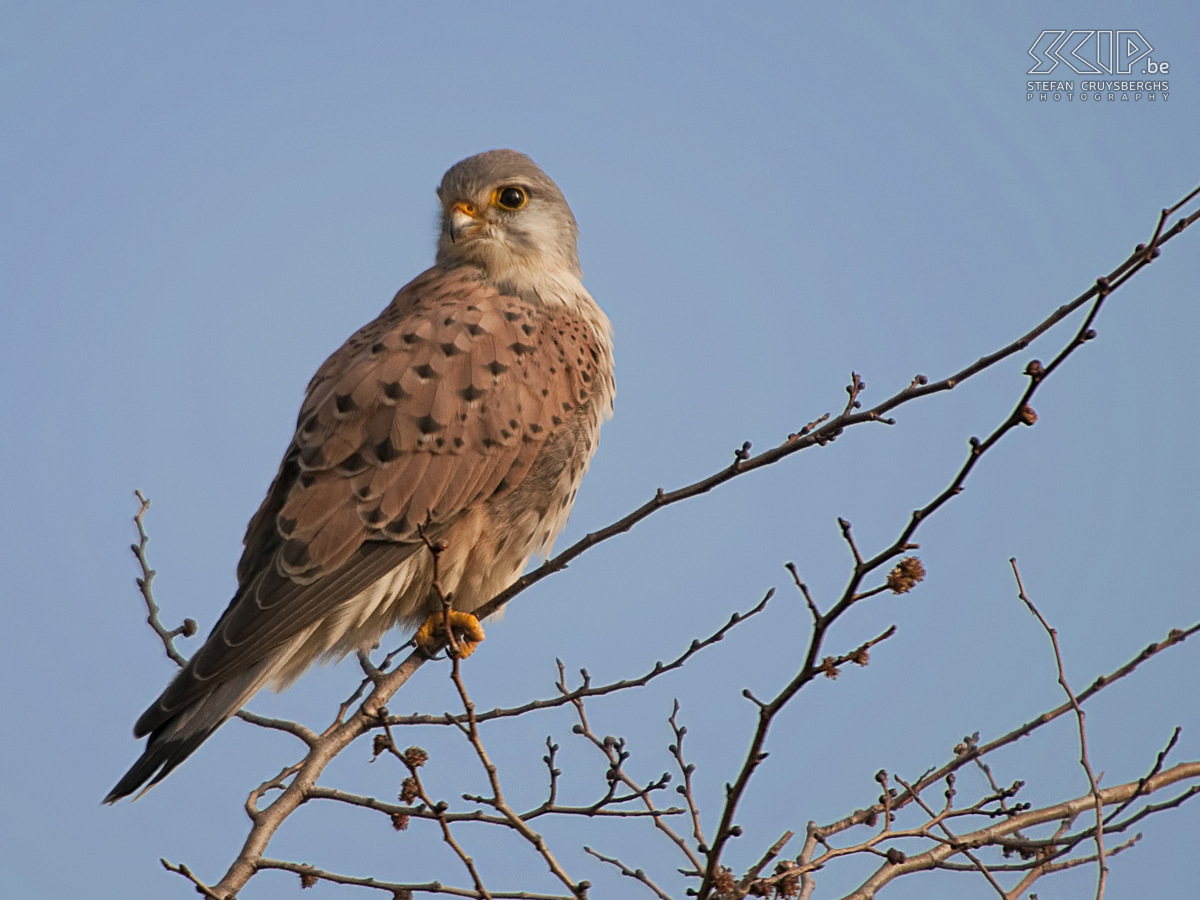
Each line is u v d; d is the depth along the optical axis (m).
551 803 8.54
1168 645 8.48
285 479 9.28
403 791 7.57
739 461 7.71
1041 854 8.05
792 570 6.66
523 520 9.66
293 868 7.43
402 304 10.40
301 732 8.82
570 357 10.04
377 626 9.51
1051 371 6.34
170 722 7.94
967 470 6.35
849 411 7.53
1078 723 8.08
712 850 7.04
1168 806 8.20
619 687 8.67
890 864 7.77
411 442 9.15
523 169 10.89
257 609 8.49
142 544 9.57
